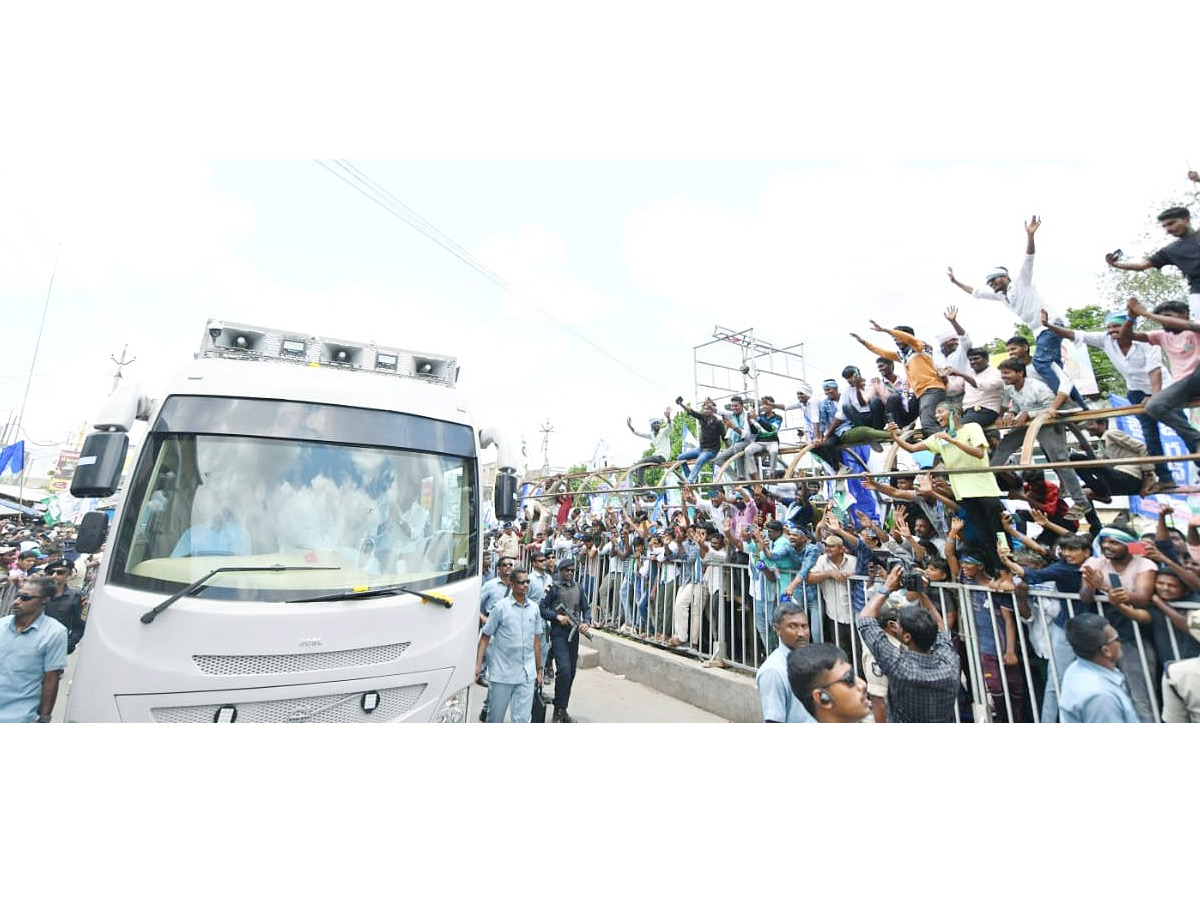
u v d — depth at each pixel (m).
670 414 10.94
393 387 4.75
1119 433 4.99
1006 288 5.49
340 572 3.77
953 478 4.75
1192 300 4.09
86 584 10.62
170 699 3.21
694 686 7.02
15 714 4.36
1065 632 4.05
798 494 7.34
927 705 3.71
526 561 11.87
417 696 3.80
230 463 3.91
